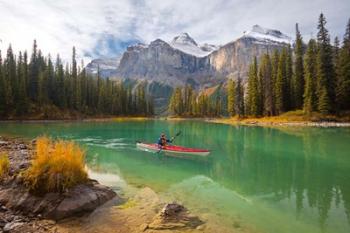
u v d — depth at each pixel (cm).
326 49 5816
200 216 939
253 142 3059
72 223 848
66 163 991
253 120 7162
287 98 6944
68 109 8925
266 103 7375
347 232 843
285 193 1235
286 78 7000
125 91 12644
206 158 2114
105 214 925
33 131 4053
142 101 13525
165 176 1533
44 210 881
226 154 2297
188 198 1142
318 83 5784
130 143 2923
